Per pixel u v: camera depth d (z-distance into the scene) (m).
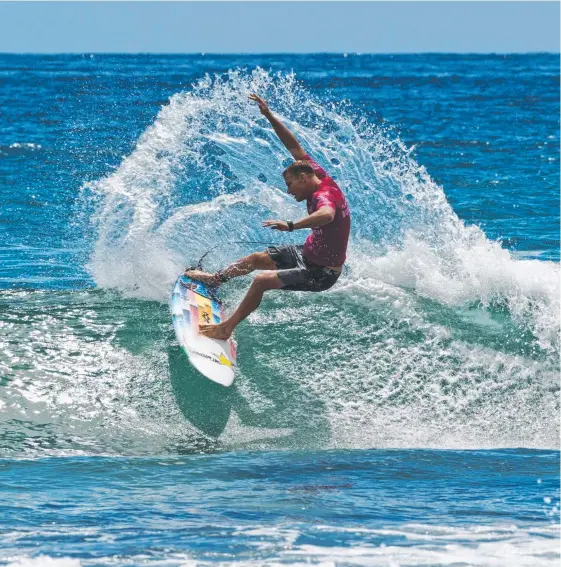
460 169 80.81
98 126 93.44
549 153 94.00
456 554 14.89
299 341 27.34
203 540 15.48
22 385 24.05
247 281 30.73
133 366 25.36
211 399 24.55
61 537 15.57
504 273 30.39
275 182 38.56
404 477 20.31
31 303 29.52
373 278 30.97
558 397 26.03
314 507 17.72
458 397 25.77
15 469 20.14
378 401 25.36
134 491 18.73
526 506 17.97
